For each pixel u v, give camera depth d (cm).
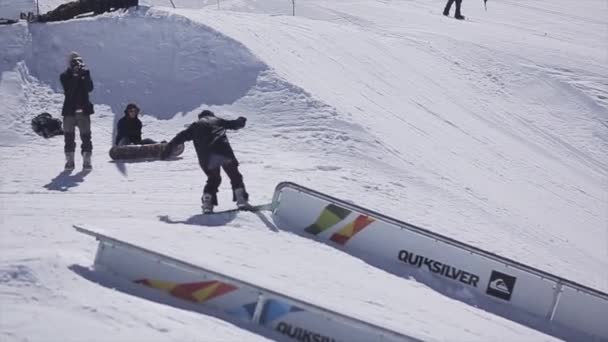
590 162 8738
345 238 3744
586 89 10338
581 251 5356
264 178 4619
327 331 2458
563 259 4891
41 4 8581
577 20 15688
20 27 6594
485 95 9569
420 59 9769
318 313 2466
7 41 6450
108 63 6412
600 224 6556
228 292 2528
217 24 7119
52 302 2125
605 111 9894
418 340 2377
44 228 3216
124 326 2028
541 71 10569
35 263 2342
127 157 5053
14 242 2898
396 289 3300
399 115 7050
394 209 4509
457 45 10844
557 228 5722
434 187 5356
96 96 6131
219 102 6025
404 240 3700
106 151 5312
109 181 4525
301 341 2477
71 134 4769
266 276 2909
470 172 6288
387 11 13300
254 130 5659
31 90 6122
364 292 3086
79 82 4741
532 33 13625
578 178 7919
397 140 6106
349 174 5016
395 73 8575
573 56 11631
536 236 5216
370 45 9206
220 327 2298
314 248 3569
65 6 6975
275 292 2491
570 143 9075
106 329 1969
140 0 7412
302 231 3775
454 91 9144
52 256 2461
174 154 5128
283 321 2492
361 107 6625
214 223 3650
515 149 7912
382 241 3722
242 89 6147
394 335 2392
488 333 3050
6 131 5594
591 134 9406
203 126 3803
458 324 3047
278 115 5856
